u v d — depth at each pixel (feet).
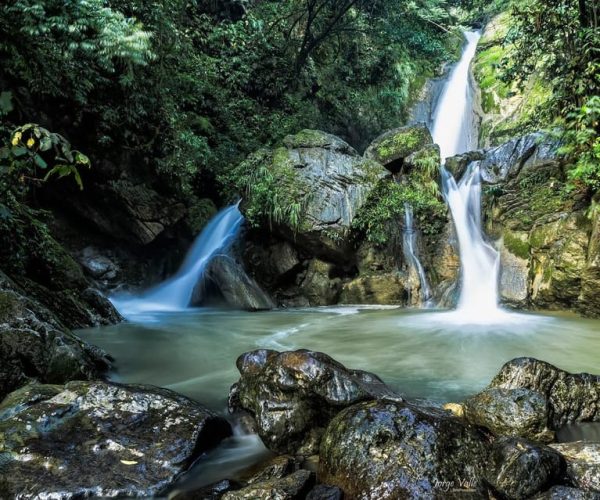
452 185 36.73
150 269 37.99
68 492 9.61
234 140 44.45
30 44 23.79
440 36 65.16
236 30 46.50
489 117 51.96
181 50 36.50
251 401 13.15
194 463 11.38
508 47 54.39
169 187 36.40
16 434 10.94
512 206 32.60
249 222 36.19
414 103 65.16
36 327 14.58
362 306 34.09
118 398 12.46
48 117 27.53
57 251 24.76
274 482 9.64
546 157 31.86
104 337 22.59
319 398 12.06
